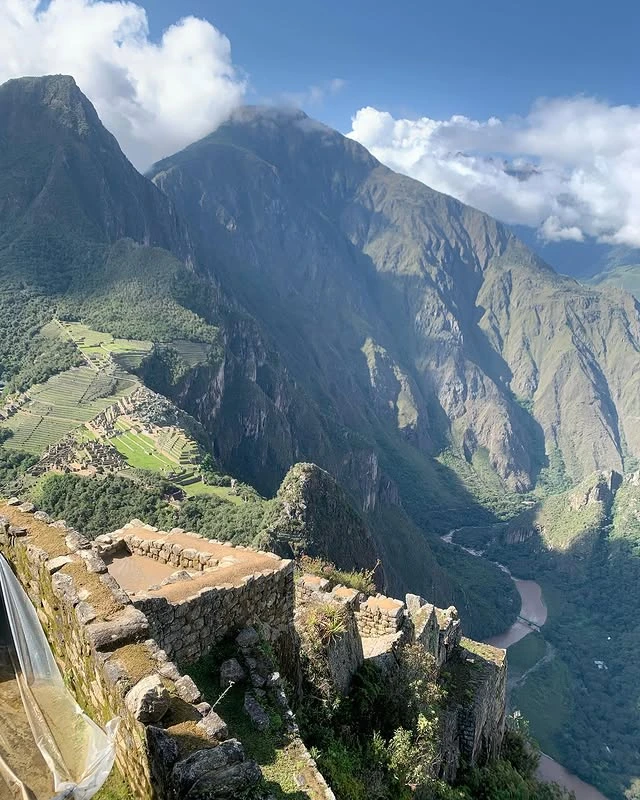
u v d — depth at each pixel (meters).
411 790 13.55
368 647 17.67
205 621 11.84
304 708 13.39
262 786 7.66
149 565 15.68
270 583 13.41
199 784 6.77
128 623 8.38
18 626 9.58
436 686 18.36
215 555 15.02
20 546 10.26
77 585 9.04
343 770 12.06
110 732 7.42
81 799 6.77
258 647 12.09
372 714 15.12
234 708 10.82
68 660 8.78
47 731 7.84
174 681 7.83
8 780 7.05
